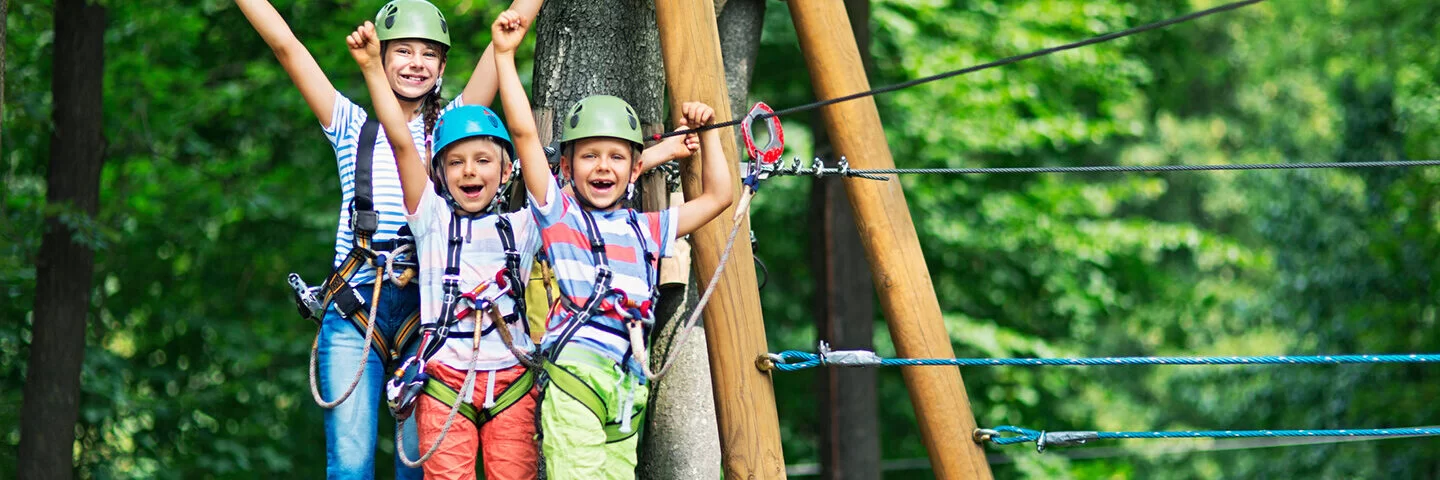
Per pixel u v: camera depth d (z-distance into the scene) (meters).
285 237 13.48
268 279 13.66
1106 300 15.56
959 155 14.16
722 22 7.46
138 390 13.13
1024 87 13.61
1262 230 20.30
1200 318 20.39
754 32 7.55
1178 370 21.50
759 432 5.24
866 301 11.59
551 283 4.74
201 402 12.59
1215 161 22.16
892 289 5.78
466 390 4.50
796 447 14.96
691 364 6.22
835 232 11.52
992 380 15.73
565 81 6.07
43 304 9.47
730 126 5.40
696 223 4.87
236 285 13.60
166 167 12.19
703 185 4.93
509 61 4.62
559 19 6.11
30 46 10.68
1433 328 17.09
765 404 5.27
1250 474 20.42
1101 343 21.03
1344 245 18.69
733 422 5.24
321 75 4.96
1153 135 19.56
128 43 11.62
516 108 4.58
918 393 5.68
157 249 13.08
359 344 4.87
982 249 15.00
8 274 10.16
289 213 12.53
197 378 13.58
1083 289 15.53
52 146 9.54
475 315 4.62
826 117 5.95
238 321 13.34
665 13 5.36
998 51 13.75
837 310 11.53
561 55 6.09
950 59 13.19
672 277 5.95
